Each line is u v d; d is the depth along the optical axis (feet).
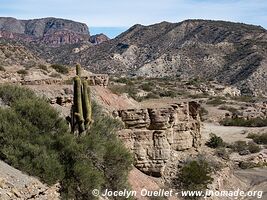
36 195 49.90
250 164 145.59
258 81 530.27
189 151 111.86
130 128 98.43
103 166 66.03
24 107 63.57
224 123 239.71
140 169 96.89
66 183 56.54
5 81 111.55
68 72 157.07
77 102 66.49
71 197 56.24
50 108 66.44
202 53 655.76
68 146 59.98
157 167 97.60
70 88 99.55
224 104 302.25
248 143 176.55
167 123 100.83
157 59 646.74
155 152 97.96
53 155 57.93
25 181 50.14
